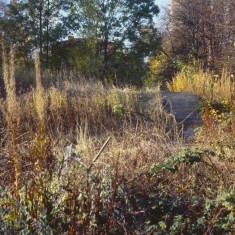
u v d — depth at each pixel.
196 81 16.38
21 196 3.26
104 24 30.02
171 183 4.42
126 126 8.62
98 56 29.88
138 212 3.66
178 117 11.88
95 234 3.29
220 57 25.88
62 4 28.81
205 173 4.65
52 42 29.38
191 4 32.28
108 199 3.53
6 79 3.58
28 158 3.68
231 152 5.20
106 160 4.89
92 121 10.15
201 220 3.58
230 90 13.58
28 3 27.98
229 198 3.52
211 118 8.86
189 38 32.78
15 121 3.61
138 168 4.66
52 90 11.80
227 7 26.98
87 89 13.13
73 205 3.23
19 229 3.01
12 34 27.69
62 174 3.61
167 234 3.50
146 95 12.66
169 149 5.57
